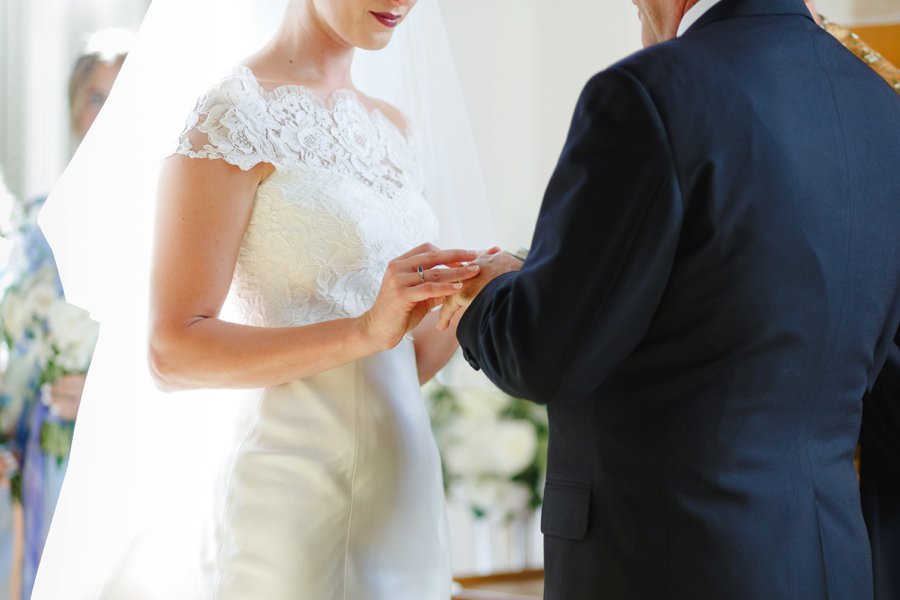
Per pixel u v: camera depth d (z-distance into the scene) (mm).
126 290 2189
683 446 1585
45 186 4758
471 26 4969
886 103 1741
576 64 4992
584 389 1567
